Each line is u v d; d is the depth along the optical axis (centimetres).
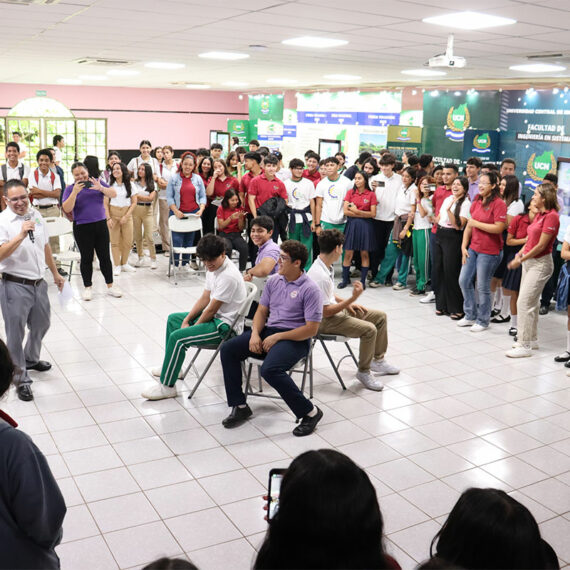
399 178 789
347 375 517
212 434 409
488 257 619
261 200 809
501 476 368
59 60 1005
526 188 1035
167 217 940
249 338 425
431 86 1196
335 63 936
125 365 523
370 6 466
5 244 427
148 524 313
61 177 819
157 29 621
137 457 378
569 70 894
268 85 1565
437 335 626
